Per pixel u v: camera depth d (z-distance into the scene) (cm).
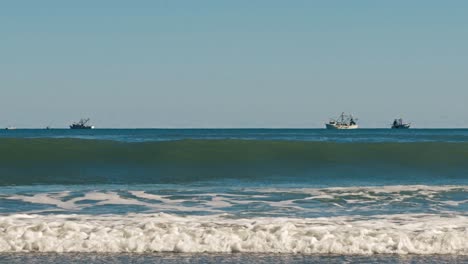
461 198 1914
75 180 2547
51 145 3469
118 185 2370
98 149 3409
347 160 3275
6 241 1212
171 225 1324
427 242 1220
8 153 3253
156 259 1129
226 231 1270
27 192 2055
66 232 1262
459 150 3441
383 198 1911
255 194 2005
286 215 1584
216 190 2127
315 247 1197
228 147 3494
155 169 2980
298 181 2595
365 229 1293
